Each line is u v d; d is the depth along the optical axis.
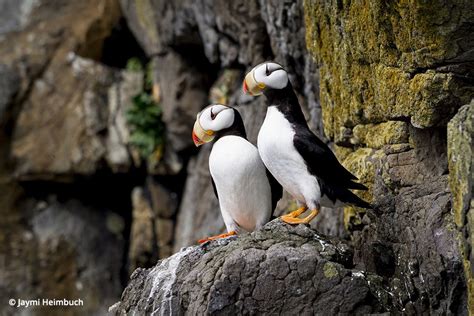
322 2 10.26
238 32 14.11
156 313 8.32
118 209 19.30
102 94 18.89
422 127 8.48
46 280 18.36
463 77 8.06
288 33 12.22
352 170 9.95
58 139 18.58
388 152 9.22
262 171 9.43
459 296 7.93
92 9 20.17
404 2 8.05
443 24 7.83
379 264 9.17
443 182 8.61
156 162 17.97
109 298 18.52
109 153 18.47
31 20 20.14
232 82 15.24
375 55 9.12
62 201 19.02
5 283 18.09
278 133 8.92
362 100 9.70
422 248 8.41
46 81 19.02
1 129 18.58
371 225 9.53
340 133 10.43
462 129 7.23
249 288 7.82
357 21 9.30
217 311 7.77
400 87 8.68
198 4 14.88
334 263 7.88
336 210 11.45
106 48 20.42
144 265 18.44
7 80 18.77
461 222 7.29
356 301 7.77
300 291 7.79
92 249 18.78
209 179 16.25
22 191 18.75
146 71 19.09
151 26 17.58
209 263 8.22
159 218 18.16
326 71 10.55
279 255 7.88
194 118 16.94
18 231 18.55
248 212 9.59
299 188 8.98
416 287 8.42
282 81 9.09
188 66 16.88
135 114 18.03
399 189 9.09
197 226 16.11
